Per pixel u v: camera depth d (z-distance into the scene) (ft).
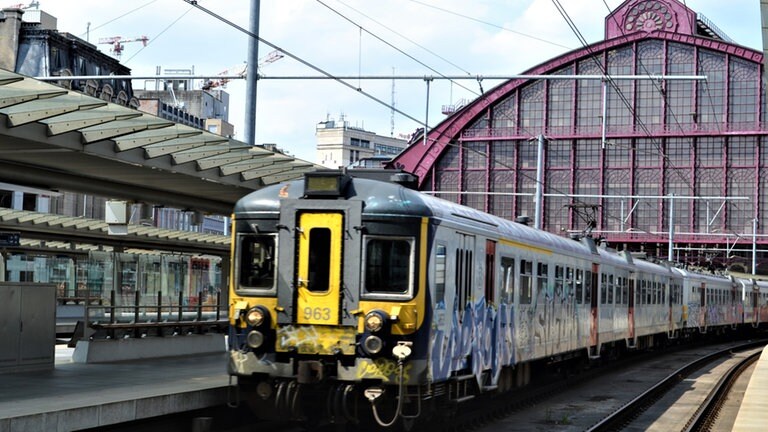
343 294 50.01
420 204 50.67
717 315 195.83
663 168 291.79
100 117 61.21
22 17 226.58
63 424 43.32
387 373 49.08
